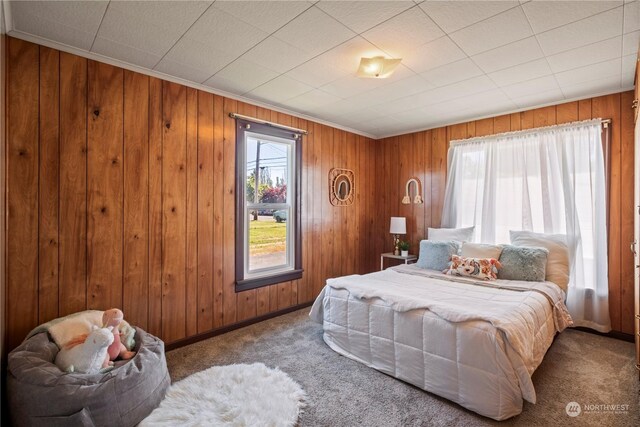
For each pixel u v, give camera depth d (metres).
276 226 3.80
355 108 3.68
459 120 4.11
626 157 3.01
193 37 2.17
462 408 2.00
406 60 2.49
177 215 2.87
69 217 2.31
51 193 2.23
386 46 2.28
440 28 2.05
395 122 4.26
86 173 2.38
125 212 2.57
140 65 2.59
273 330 3.29
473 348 1.95
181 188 2.90
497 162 3.76
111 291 2.51
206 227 3.07
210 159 3.10
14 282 2.10
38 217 2.18
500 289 2.74
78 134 2.35
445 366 2.07
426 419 1.90
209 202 3.09
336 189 4.44
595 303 3.12
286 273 3.80
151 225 2.72
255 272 3.57
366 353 2.55
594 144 3.15
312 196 4.14
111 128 2.50
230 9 1.86
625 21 1.95
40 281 2.19
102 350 1.84
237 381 2.25
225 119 3.21
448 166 4.19
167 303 2.82
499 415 1.85
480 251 3.38
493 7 1.83
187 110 2.93
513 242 3.46
